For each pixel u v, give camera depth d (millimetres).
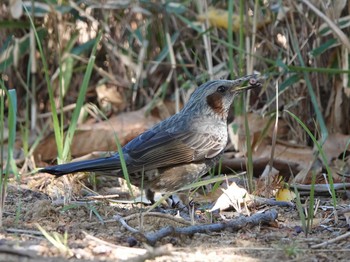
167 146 10242
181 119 10578
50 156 13086
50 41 14281
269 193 10898
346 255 8047
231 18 12555
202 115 10625
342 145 12602
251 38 13328
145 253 7566
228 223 8875
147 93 14750
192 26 13250
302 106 13172
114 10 14484
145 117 13844
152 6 14117
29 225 8859
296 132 13211
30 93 14258
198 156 10383
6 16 14234
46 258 7449
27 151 12586
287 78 12984
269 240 8539
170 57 13844
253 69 13297
